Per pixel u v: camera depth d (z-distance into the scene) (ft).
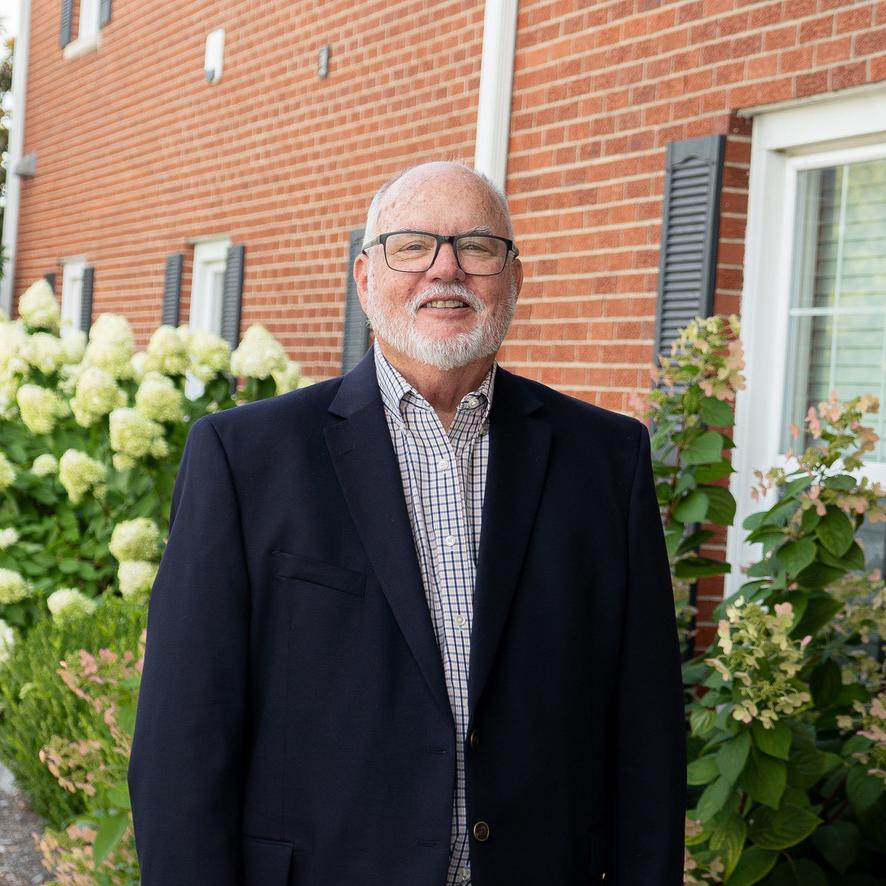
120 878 10.80
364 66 22.86
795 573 10.47
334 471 6.62
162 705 6.29
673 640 7.02
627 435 7.22
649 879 6.74
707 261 14.52
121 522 16.79
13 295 40.57
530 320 17.29
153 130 31.76
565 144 16.85
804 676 11.20
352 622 6.36
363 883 6.22
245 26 27.37
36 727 14.84
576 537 6.76
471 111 19.85
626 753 6.86
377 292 6.75
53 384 18.33
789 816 10.14
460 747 6.33
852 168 13.94
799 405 14.47
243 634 6.36
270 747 6.35
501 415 6.94
